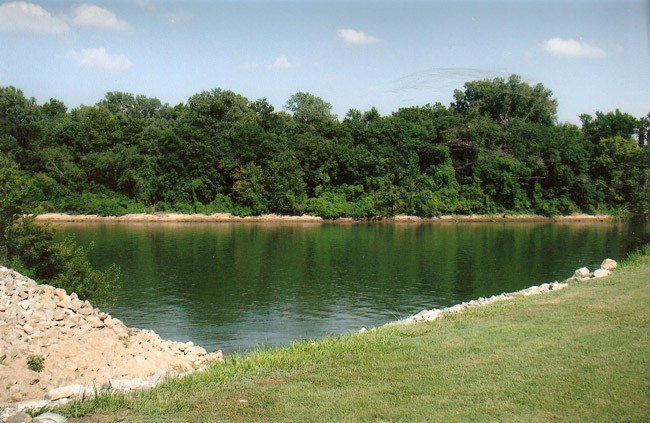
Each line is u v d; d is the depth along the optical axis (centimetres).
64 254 2734
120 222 7969
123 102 12450
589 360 983
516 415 791
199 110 9750
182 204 8481
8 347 1161
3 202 2642
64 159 8338
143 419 820
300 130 9788
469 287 3894
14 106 8381
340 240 6391
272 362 1074
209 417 823
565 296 1529
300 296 3612
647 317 1238
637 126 9219
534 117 10144
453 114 9931
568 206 8925
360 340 1223
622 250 5384
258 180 8619
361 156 9006
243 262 4891
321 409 840
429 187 8988
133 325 2886
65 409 864
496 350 1073
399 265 4794
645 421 757
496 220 8825
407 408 829
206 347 2467
